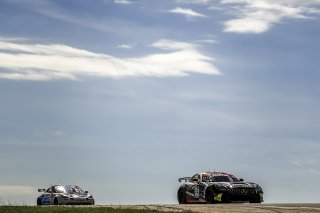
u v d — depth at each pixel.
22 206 26.69
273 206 25.67
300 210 23.52
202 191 33.84
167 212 22.98
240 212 22.78
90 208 25.14
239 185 32.66
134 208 25.22
